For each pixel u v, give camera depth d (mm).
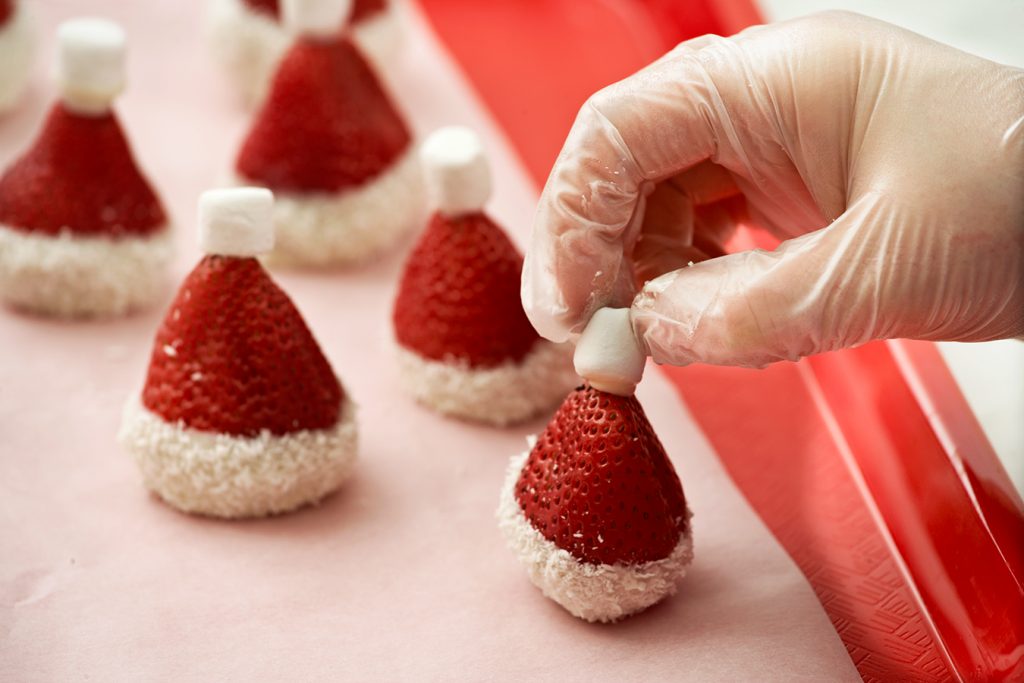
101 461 360
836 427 375
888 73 312
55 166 390
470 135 373
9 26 457
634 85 316
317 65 412
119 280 395
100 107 392
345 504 352
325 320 406
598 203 312
